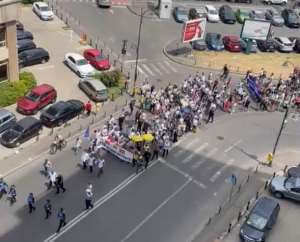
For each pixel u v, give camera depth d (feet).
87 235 132.77
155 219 140.46
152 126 169.58
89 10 256.11
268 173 163.22
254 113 194.18
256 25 237.04
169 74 212.23
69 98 185.68
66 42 224.33
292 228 143.84
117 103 186.80
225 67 213.87
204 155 167.32
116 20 250.37
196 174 158.61
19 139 158.10
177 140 171.63
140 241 133.08
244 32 238.89
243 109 195.11
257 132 183.21
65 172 151.94
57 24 238.48
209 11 265.75
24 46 205.36
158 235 135.64
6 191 141.49
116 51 223.30
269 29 238.68
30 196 134.41
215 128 181.57
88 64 202.18
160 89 198.18
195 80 200.23
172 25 254.06
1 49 175.94
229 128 182.91
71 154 159.02
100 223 136.77
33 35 225.35
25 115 173.58
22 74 189.57
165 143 161.79
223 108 192.54
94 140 159.74
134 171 155.94
